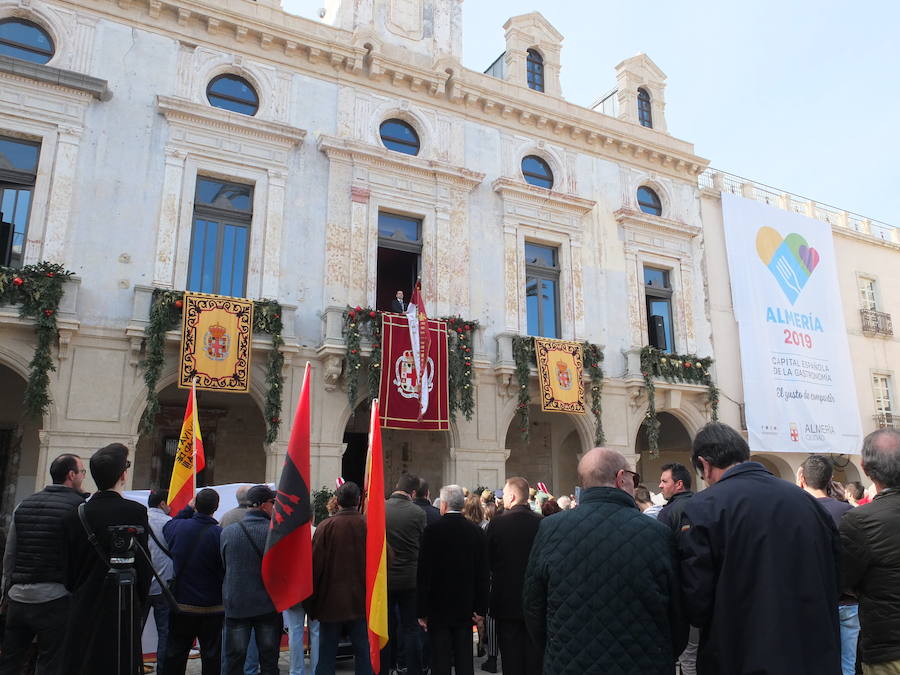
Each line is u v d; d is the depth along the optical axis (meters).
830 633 3.09
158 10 14.02
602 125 19.38
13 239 12.25
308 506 5.21
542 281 17.84
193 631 6.04
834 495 6.65
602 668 3.27
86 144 12.91
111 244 12.78
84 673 4.32
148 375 12.25
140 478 15.34
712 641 3.18
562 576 3.50
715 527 3.29
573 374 16.41
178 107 13.70
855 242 24.33
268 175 14.55
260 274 14.07
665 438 20.27
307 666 8.18
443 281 15.87
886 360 23.59
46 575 5.27
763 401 19.52
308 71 15.58
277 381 13.31
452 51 17.73
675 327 19.38
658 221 19.31
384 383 13.86
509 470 19.00
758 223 21.23
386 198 15.73
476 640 10.59
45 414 11.61
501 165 17.61
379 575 5.31
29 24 13.12
